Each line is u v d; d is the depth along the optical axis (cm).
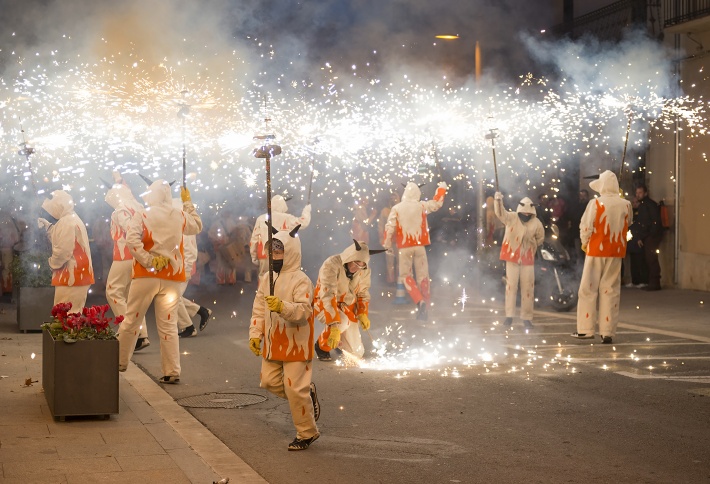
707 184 2125
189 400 990
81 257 1227
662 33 2277
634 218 2223
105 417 868
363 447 791
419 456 761
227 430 856
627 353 1284
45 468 696
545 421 878
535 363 1202
